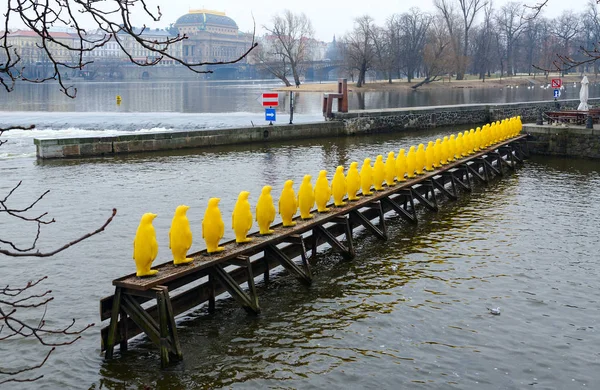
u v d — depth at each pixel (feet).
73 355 33.58
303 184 47.57
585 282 44.78
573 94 286.66
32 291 42.22
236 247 40.06
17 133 128.77
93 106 213.66
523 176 89.76
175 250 35.76
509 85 375.66
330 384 30.71
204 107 210.79
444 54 351.87
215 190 74.13
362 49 356.38
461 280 45.06
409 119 146.72
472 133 84.17
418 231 58.85
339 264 49.21
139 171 86.58
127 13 17.63
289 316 38.91
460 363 32.86
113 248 51.49
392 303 40.86
